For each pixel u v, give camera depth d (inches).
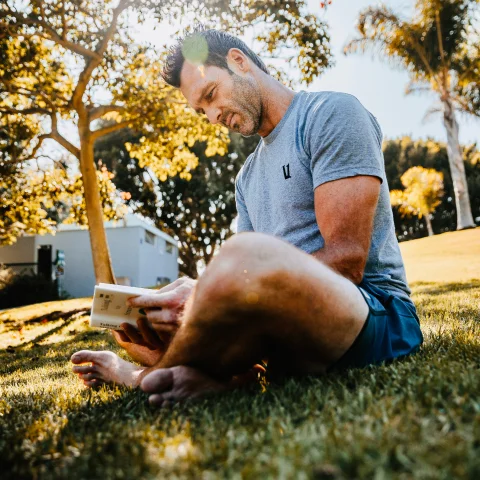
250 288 43.6
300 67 331.3
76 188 420.8
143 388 49.8
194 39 73.2
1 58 322.3
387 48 650.2
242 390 51.7
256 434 34.0
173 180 961.5
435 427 31.2
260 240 44.7
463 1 612.7
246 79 72.7
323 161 62.7
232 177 955.3
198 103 74.9
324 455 27.7
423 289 263.1
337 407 39.0
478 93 685.3
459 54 658.2
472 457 25.5
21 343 214.7
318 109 65.9
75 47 312.3
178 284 61.7
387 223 67.5
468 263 415.5
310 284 46.1
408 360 57.7
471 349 63.6
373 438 29.7
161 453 32.6
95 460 33.5
